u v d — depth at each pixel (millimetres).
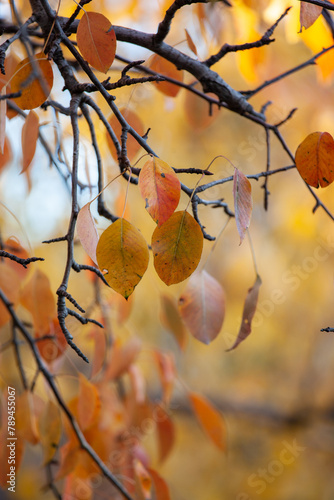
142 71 1048
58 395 1027
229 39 1214
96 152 936
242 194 830
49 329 1042
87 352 1933
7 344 1081
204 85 979
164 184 808
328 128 1852
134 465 1114
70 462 1042
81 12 1049
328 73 1078
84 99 889
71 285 1877
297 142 2057
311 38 1066
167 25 930
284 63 1660
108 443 1105
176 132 2014
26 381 1061
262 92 1690
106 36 874
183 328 1177
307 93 1737
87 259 1118
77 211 840
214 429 1151
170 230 818
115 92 1340
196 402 1169
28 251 1060
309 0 876
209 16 1128
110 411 1185
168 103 1278
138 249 807
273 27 947
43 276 1034
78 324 1464
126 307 1236
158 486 1085
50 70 888
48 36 905
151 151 846
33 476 2049
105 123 882
